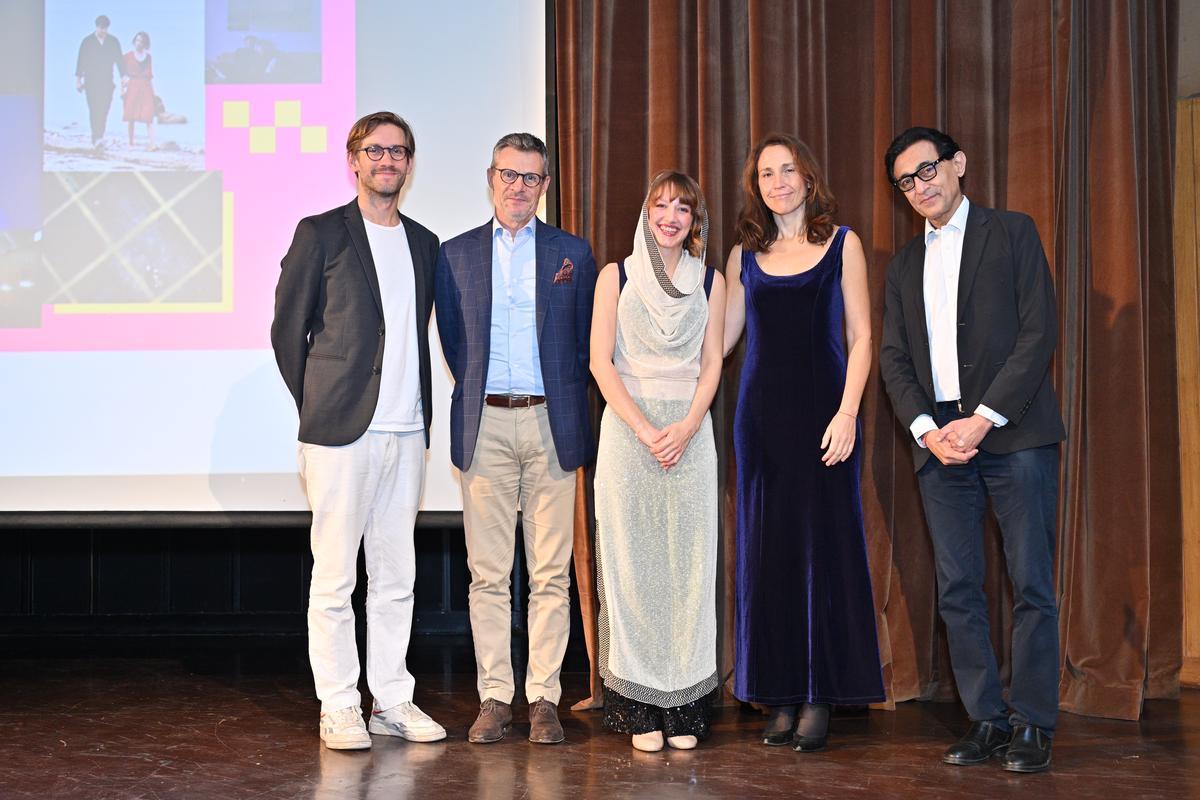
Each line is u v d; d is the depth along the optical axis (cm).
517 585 397
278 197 312
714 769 234
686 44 307
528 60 311
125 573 403
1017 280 241
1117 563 291
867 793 216
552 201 309
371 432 253
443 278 263
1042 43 299
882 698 251
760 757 244
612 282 258
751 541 259
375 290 252
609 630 256
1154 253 306
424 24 313
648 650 252
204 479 310
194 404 310
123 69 314
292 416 311
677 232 247
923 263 254
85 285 311
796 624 255
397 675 262
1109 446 295
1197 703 297
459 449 257
